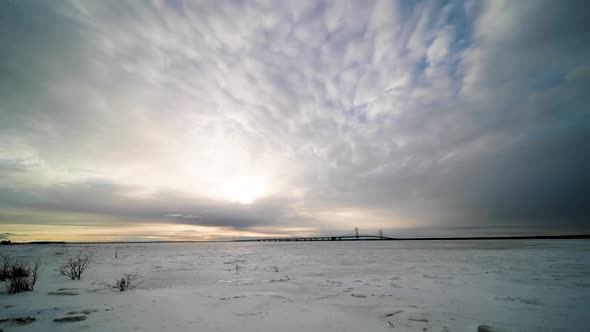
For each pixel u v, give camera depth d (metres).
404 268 9.52
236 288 5.79
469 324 3.31
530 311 3.89
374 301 4.48
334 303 4.32
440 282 6.45
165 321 3.31
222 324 3.21
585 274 7.57
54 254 19.11
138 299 4.57
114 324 3.18
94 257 16.23
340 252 20.80
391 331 3.03
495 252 17.39
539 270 8.50
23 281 5.81
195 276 7.84
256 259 14.34
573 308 4.05
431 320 3.44
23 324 3.15
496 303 4.35
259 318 3.46
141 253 21.44
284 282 6.63
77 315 3.49
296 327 3.13
